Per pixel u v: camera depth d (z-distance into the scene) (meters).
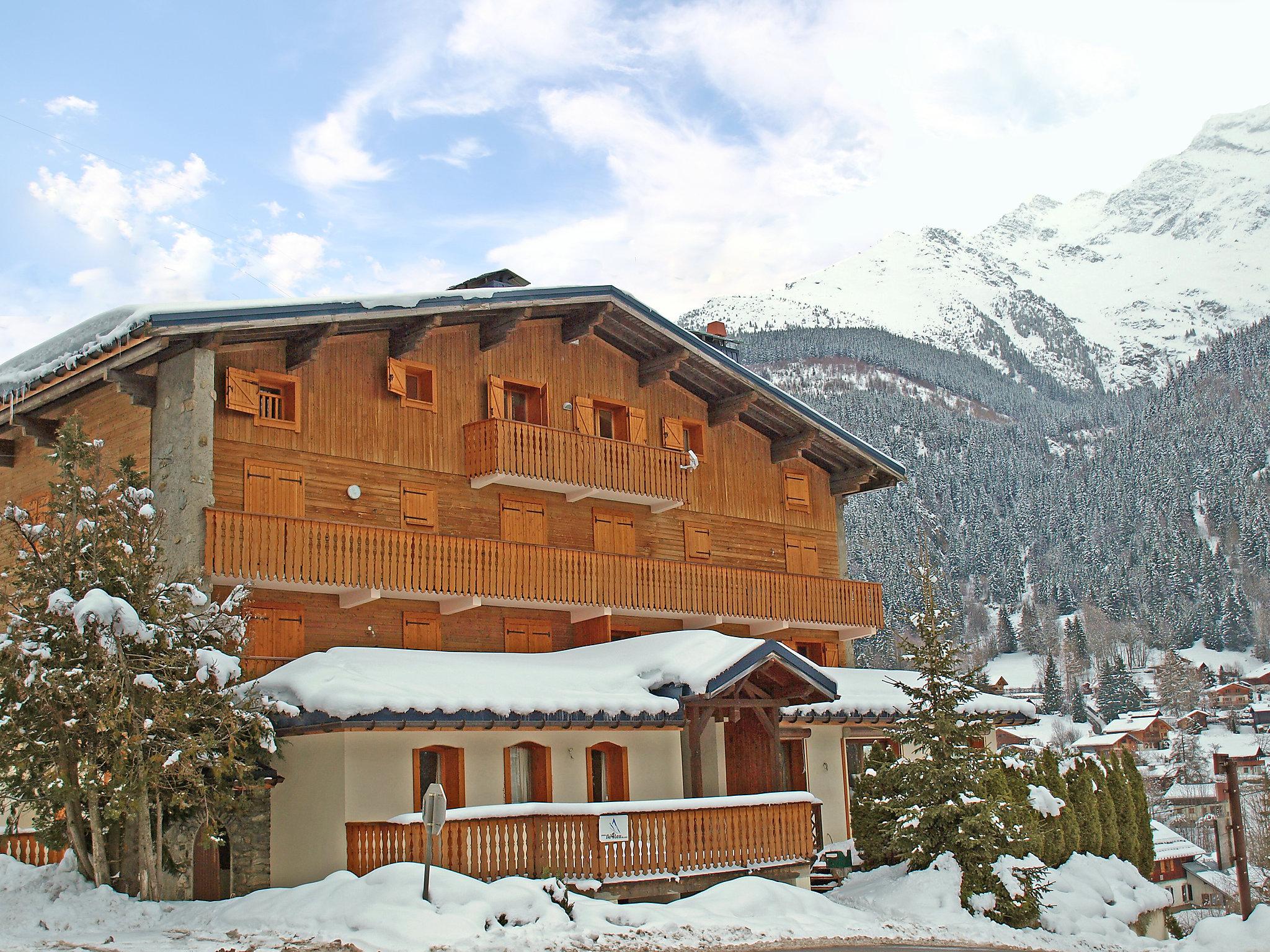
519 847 19.86
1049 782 28.67
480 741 22.53
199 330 21.45
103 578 18.77
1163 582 185.88
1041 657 169.88
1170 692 138.00
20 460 26.81
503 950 16.06
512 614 27.38
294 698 20.53
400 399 25.94
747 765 26.98
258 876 20.89
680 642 25.83
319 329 23.58
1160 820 79.94
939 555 192.25
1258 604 175.00
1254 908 23.98
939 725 24.50
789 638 33.59
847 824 30.23
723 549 32.28
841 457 35.28
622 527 29.95
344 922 16.59
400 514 25.48
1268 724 126.38
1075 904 25.22
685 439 31.75
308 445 24.20
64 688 17.83
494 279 30.48
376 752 20.98
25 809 19.59
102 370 22.77
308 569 23.06
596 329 29.97
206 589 21.80
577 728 22.73
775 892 20.97
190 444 22.19
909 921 21.88
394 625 25.31
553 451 27.58
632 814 21.16
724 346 37.91
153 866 18.83
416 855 19.00
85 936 16.42
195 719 18.81
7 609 19.48
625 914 18.59
